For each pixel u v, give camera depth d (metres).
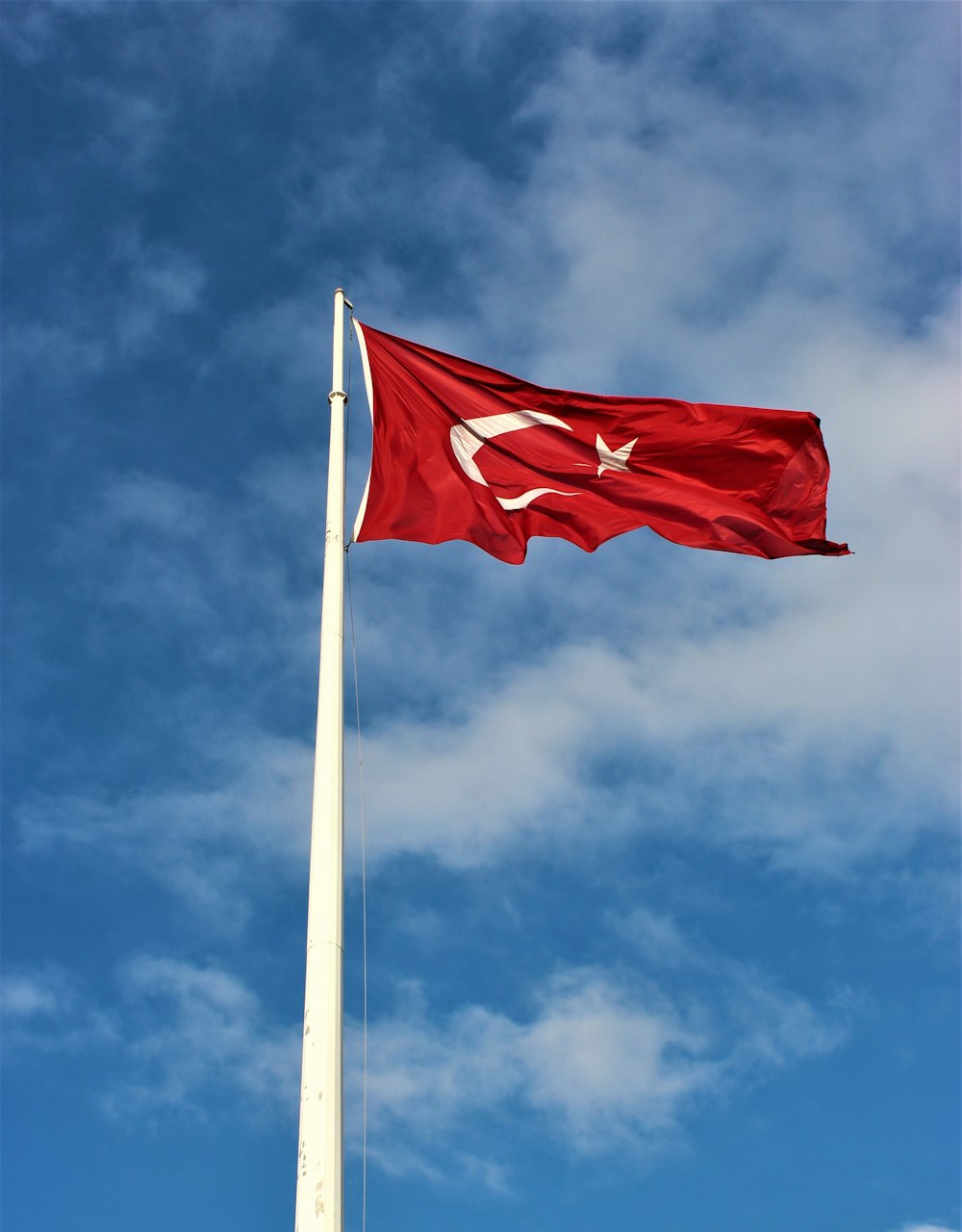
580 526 19.50
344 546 17.28
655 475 20.19
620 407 20.41
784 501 20.30
